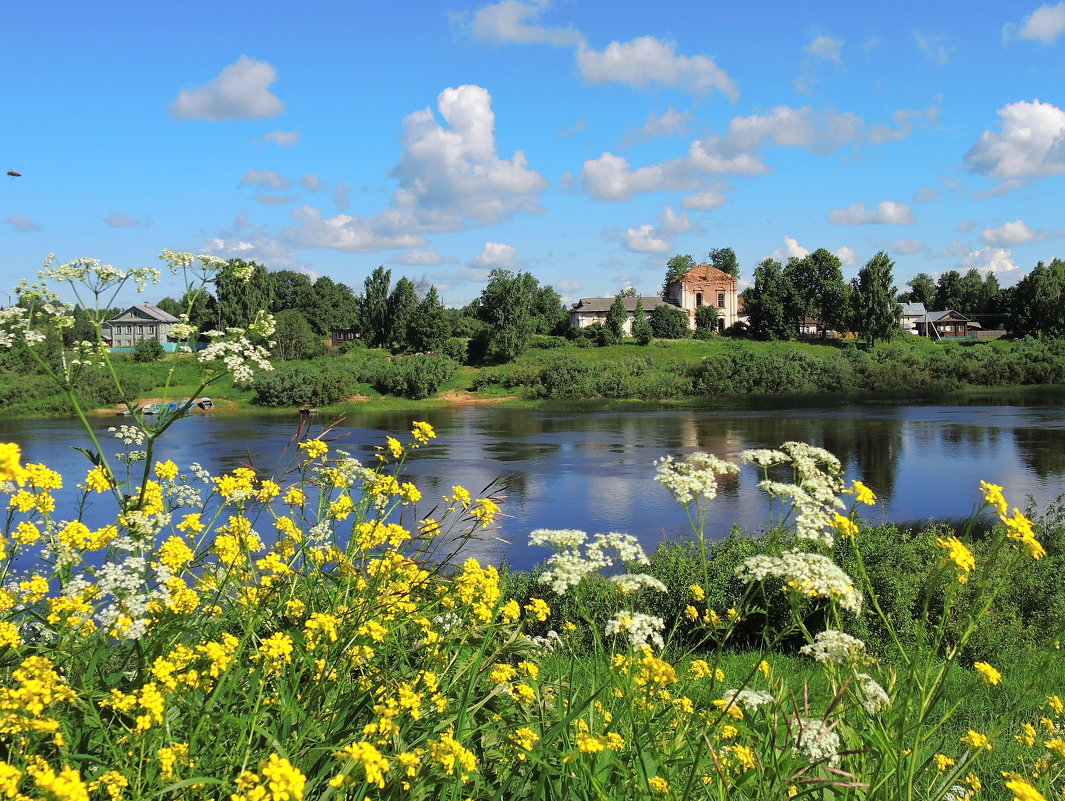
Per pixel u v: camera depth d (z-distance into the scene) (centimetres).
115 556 361
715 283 11225
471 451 3672
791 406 5769
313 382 6594
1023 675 732
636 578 354
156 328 8912
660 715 335
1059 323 10400
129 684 298
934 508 2291
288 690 315
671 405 6197
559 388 7019
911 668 295
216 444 3875
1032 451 3284
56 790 195
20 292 371
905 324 11938
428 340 8981
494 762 327
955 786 338
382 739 288
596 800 294
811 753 286
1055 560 1085
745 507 2316
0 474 174
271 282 7194
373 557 409
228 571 371
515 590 937
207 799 258
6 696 242
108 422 4797
